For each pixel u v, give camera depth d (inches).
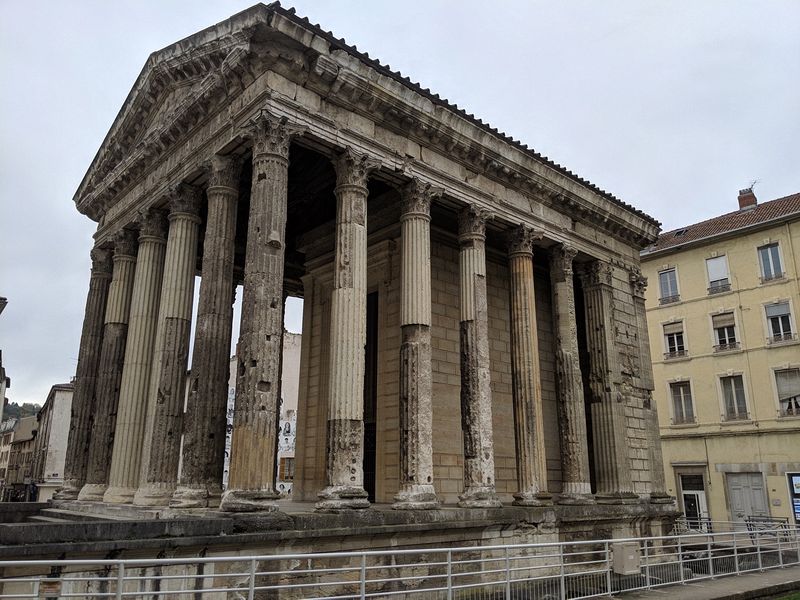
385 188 877.2
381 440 829.8
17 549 391.5
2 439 3978.8
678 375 1633.9
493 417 901.2
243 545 484.7
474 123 757.9
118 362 836.0
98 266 940.6
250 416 531.2
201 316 623.8
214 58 663.8
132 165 812.6
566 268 895.7
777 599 660.7
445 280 892.6
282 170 594.2
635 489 924.0
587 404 970.1
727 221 1678.2
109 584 426.9
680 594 621.0
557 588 653.9
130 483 716.7
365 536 557.6
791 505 1392.7
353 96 654.5
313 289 989.2
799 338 1438.2
